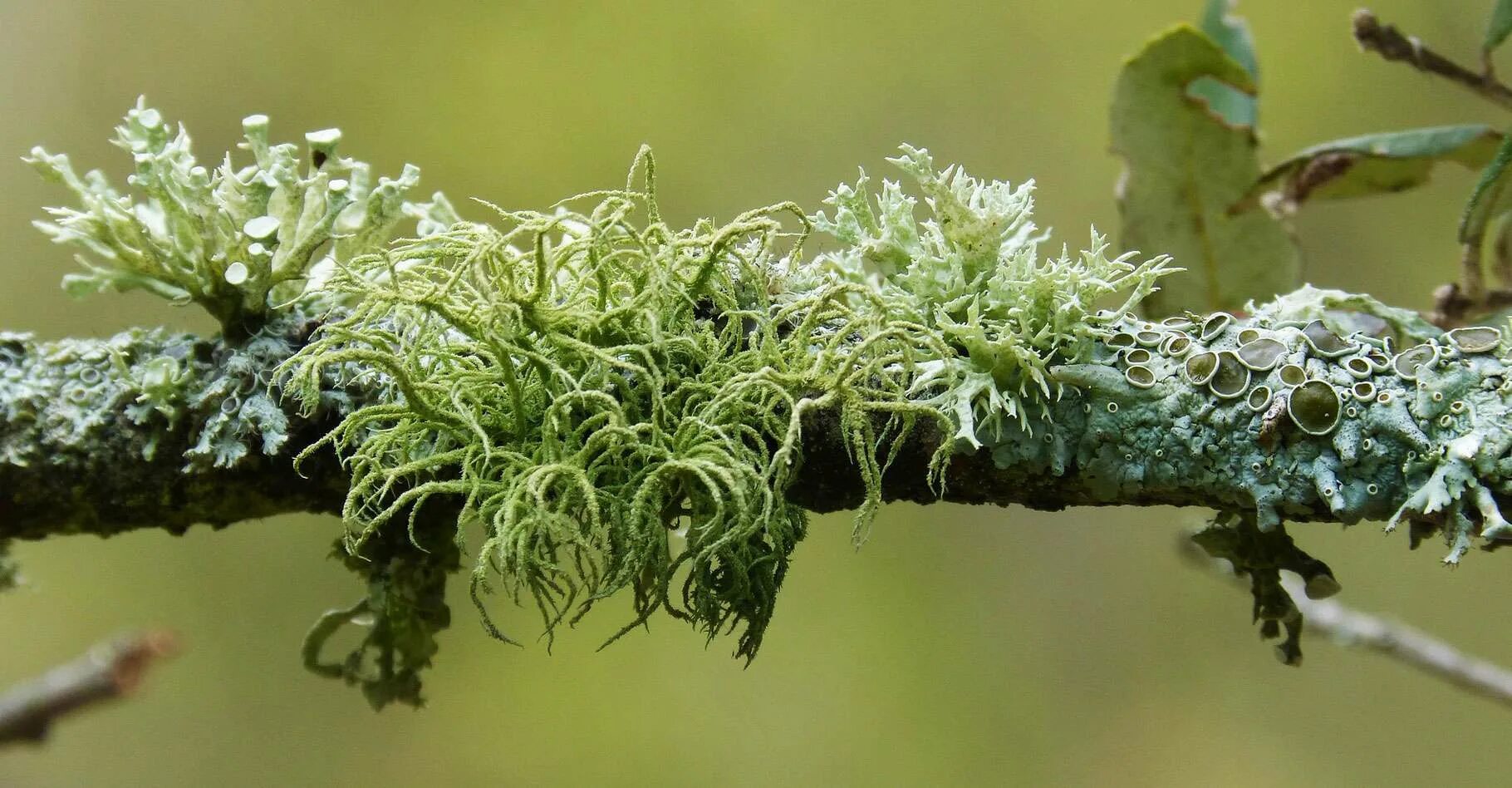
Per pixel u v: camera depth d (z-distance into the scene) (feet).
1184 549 1.52
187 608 2.27
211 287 1.32
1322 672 2.35
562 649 2.30
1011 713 2.34
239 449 1.31
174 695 2.21
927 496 1.31
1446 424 1.26
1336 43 2.46
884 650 2.36
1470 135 1.40
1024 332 1.28
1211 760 2.30
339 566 2.32
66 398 1.32
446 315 1.28
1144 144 1.45
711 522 1.27
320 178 1.32
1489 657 2.31
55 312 2.32
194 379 1.31
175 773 2.18
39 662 2.18
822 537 2.44
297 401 1.31
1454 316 1.38
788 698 2.32
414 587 1.34
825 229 1.31
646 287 1.28
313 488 1.32
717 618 1.29
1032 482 1.30
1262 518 1.27
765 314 1.29
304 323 1.32
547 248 1.28
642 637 2.32
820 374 1.27
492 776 2.23
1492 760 2.23
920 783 2.28
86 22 2.43
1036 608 2.43
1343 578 2.42
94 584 2.24
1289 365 1.27
